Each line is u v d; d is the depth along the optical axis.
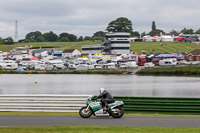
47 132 24.06
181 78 151.38
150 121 29.95
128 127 26.11
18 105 37.25
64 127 25.92
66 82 137.38
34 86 120.81
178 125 27.73
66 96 37.12
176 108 35.59
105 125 27.75
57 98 37.16
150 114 35.59
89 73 198.88
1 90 105.94
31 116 33.12
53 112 36.78
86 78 160.62
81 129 25.16
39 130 24.72
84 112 31.98
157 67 189.25
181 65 190.62
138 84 123.19
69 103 37.00
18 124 28.17
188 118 32.00
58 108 36.91
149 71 185.00
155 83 126.56
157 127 26.23
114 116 31.64
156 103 36.00
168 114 35.56
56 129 25.11
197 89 101.19
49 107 36.97
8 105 37.28
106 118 31.78
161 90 99.81
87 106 31.98
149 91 97.38
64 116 33.19
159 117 32.66
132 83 128.25
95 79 152.88
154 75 176.50
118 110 31.64
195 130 24.88
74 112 36.72
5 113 35.91
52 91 100.50
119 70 194.75
